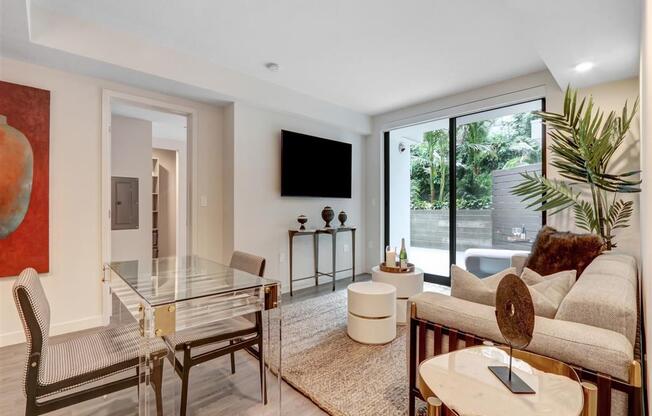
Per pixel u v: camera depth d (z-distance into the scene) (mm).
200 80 3170
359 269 5199
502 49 2936
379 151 5055
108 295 2918
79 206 2830
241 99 3541
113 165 4309
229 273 2055
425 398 1126
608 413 1038
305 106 4148
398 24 2537
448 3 2260
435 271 4688
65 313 2773
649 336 1059
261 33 2691
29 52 2434
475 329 1388
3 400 1839
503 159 4062
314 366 2229
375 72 3461
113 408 1820
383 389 1955
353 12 2379
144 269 2152
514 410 981
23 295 1242
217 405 1822
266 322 1907
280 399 1795
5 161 2453
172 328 1459
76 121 2816
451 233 4426
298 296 3945
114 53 2648
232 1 2262
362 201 5258
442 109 4270
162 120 4613
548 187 3090
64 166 2758
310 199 4477
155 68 2877
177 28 2623
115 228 4328
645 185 1261
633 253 2879
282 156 4039
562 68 2715
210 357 1775
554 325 1200
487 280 1770
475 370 1196
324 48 2941
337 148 4695
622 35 2182
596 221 2836
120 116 4359
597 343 1075
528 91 3502
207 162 3719
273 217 4035
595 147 2709
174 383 1815
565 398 1011
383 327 2580
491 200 4156
